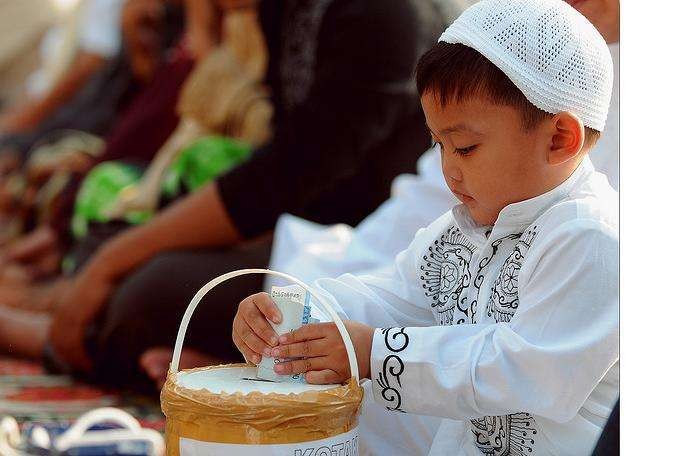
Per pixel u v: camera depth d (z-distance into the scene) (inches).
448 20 106.1
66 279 137.6
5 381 122.6
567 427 60.8
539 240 59.9
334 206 107.8
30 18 254.5
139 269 114.0
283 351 58.9
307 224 102.4
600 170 68.1
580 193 61.2
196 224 110.9
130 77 180.5
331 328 59.4
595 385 57.8
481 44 60.0
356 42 104.1
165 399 56.2
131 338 111.1
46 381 123.3
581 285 57.7
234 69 127.3
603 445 55.7
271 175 107.7
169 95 144.2
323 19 108.0
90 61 200.7
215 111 127.2
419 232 70.4
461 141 61.1
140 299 109.7
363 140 105.0
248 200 108.3
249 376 60.6
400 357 59.5
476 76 59.7
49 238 148.8
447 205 87.6
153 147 143.9
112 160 144.6
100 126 178.9
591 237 58.1
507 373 57.5
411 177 96.5
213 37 139.5
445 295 66.5
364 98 104.3
